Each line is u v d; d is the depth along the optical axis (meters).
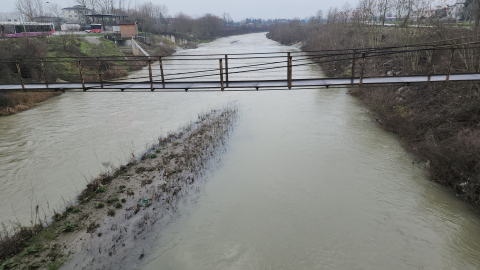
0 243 9.19
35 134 19.17
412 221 10.97
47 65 32.28
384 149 16.59
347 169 14.59
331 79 13.21
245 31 157.12
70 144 17.55
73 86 13.88
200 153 15.93
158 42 71.19
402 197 12.38
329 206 11.88
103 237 9.95
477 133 13.68
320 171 14.42
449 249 9.66
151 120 21.80
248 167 14.78
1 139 18.33
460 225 10.70
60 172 14.33
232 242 10.05
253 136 18.52
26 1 59.88
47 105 26.05
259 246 9.89
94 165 14.97
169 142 17.47
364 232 10.47
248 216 11.30
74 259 9.03
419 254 9.49
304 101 26.17
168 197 12.19
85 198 11.89
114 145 17.38
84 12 84.75
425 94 20.25
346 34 43.56
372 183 13.40
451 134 15.12
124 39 57.59
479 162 11.79
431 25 24.97
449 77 12.44
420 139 16.56
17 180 13.65
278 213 11.47
